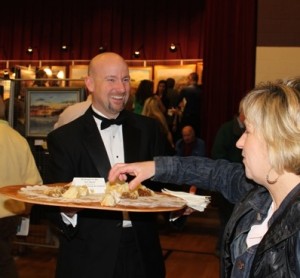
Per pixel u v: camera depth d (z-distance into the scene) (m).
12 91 4.11
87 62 9.75
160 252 1.93
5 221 2.61
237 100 6.32
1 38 10.39
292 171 0.97
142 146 1.95
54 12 10.10
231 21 6.34
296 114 0.96
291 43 5.76
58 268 1.82
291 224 0.91
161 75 8.88
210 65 6.46
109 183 1.54
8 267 2.74
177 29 9.34
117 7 9.72
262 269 0.93
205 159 1.47
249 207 1.11
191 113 7.23
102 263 1.74
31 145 3.95
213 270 4.09
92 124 1.91
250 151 1.02
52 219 1.73
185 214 1.62
